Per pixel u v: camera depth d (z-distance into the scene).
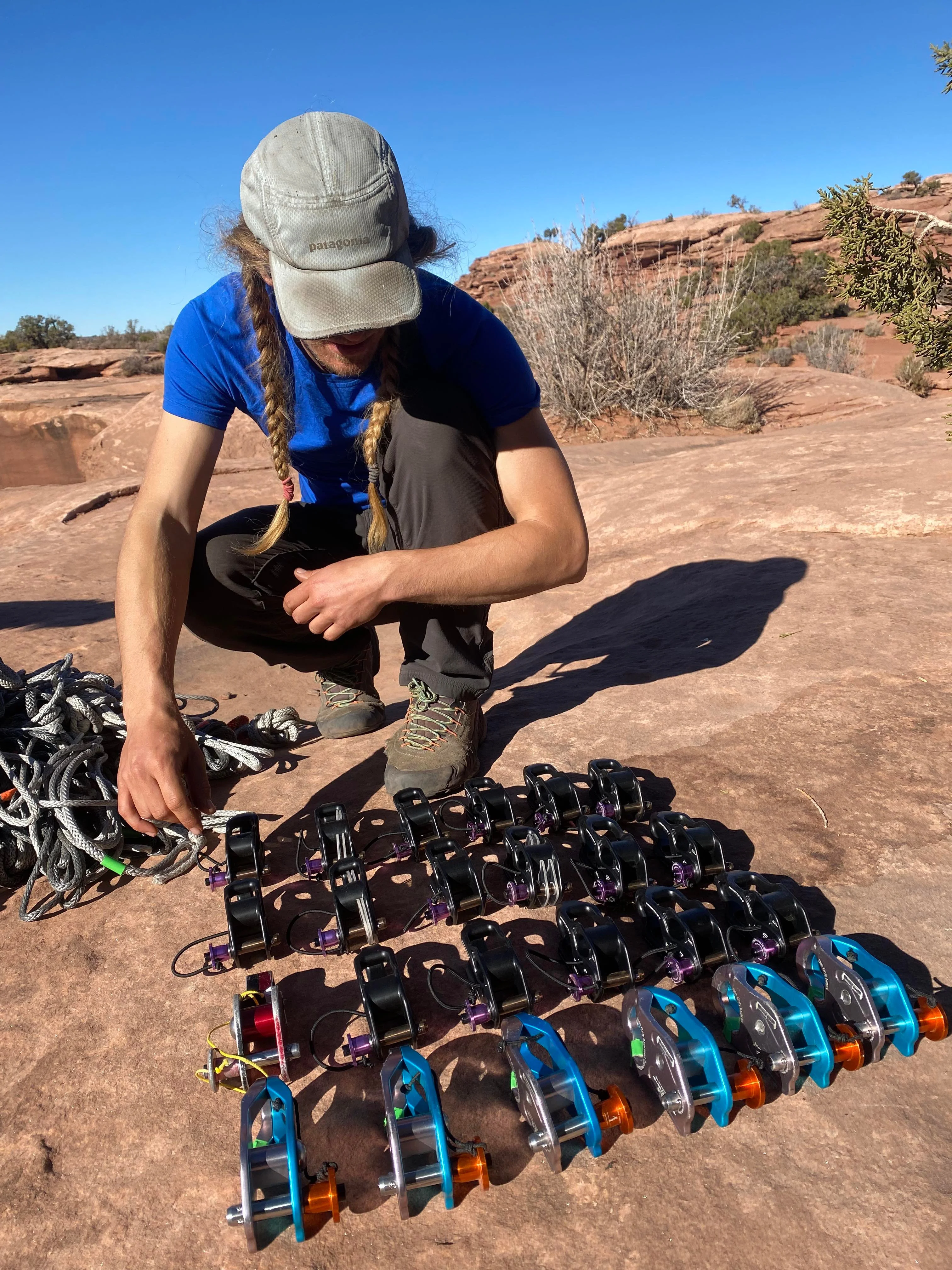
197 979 1.59
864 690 2.44
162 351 37.06
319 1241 1.12
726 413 11.57
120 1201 1.20
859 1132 1.20
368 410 2.02
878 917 1.59
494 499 2.09
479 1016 1.34
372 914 1.56
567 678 2.87
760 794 2.00
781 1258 1.05
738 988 1.32
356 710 2.55
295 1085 1.34
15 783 1.96
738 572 3.62
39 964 1.68
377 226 1.52
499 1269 1.07
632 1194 1.14
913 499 3.95
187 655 4.05
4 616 4.57
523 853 1.66
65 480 15.87
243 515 2.25
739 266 12.86
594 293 11.53
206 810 1.57
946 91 3.22
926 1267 1.03
